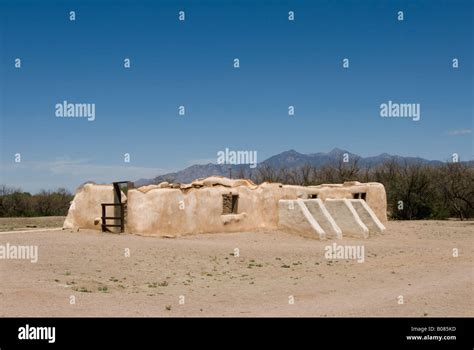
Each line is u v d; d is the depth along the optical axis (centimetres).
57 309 1049
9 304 1059
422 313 1084
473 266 1745
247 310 1118
